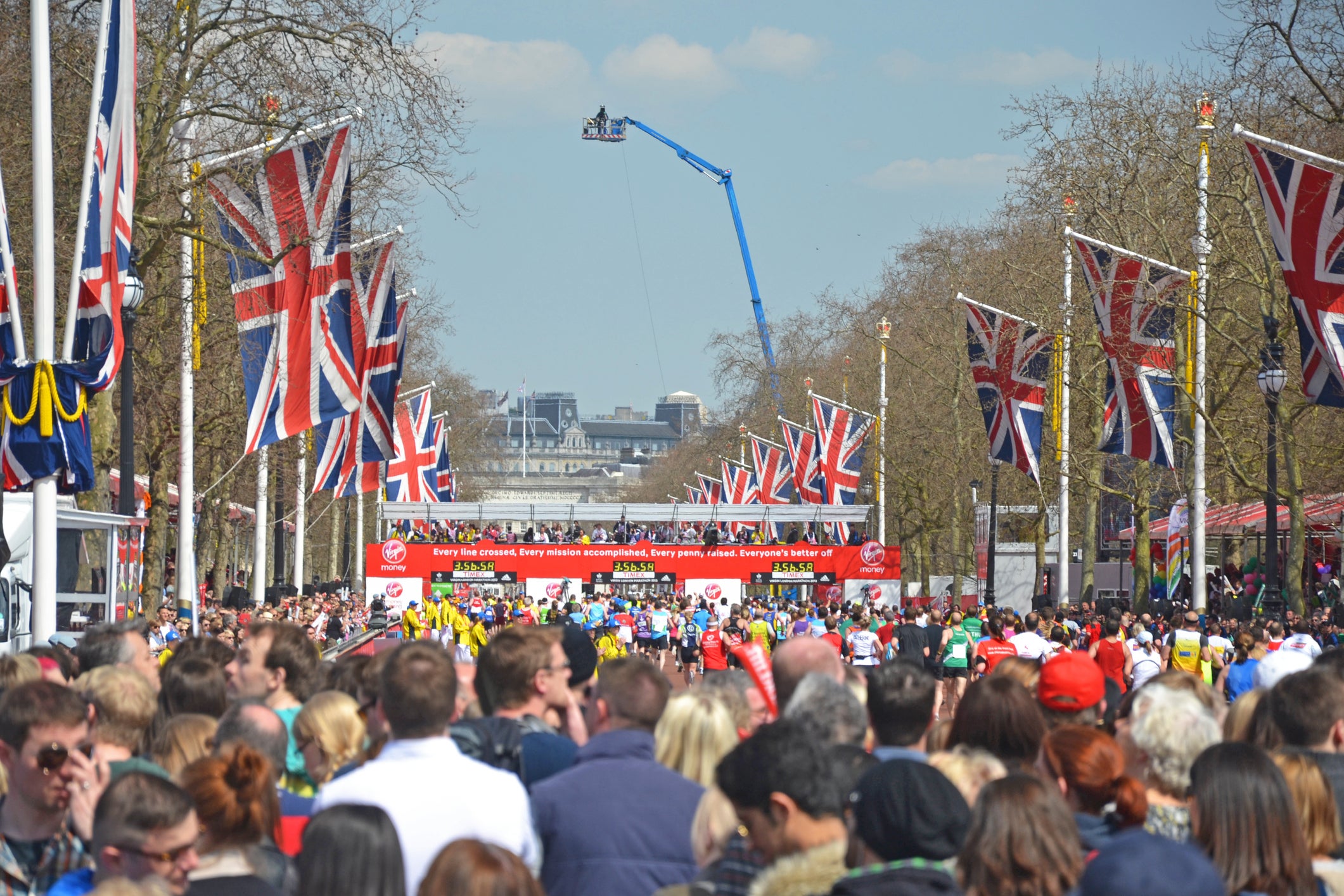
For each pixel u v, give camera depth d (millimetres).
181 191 40312
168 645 29625
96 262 24156
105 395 43969
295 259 37875
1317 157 32406
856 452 97250
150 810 7254
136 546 37125
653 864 8656
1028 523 95250
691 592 100875
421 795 8469
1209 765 8281
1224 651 31844
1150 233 62062
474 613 77125
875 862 7293
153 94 41438
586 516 108125
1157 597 68125
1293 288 33156
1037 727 10406
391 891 6996
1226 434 61344
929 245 96750
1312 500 64562
